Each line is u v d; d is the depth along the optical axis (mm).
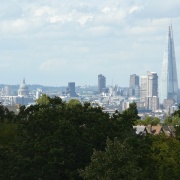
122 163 104312
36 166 115688
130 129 130250
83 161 120188
